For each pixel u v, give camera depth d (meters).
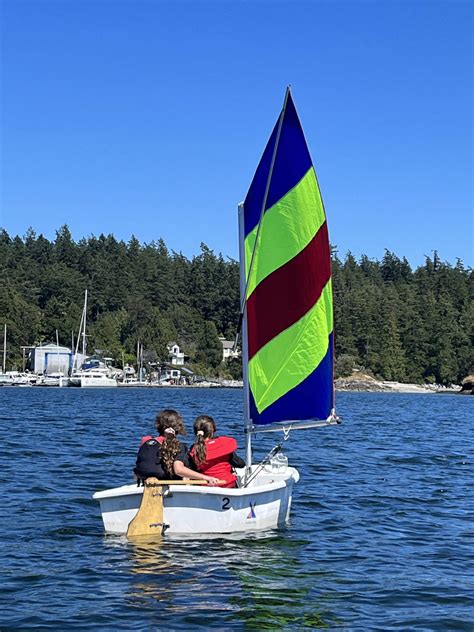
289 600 8.40
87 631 7.40
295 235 12.02
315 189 12.16
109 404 59.81
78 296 169.62
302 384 12.09
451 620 7.96
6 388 127.69
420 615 8.08
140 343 154.75
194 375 153.62
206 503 10.70
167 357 157.50
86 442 24.06
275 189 11.88
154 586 8.72
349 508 13.80
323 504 14.08
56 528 11.49
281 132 11.88
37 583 8.81
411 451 24.25
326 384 12.21
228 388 148.62
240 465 11.45
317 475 17.86
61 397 79.88
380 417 48.78
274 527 11.86
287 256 11.98
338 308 157.50
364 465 20.09
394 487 16.38
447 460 21.92
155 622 7.65
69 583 8.81
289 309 12.02
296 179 12.03
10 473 16.80
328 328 12.22
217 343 162.00
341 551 10.58
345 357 153.62
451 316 166.50
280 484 11.52
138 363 153.25
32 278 175.38
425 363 158.25
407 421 44.06
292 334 12.04
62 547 10.34
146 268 186.50
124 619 7.72
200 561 9.67
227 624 7.65
